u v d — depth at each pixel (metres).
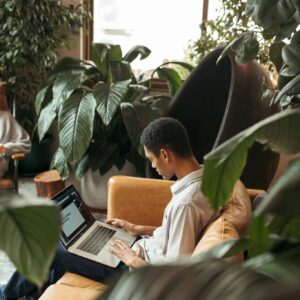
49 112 2.76
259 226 0.50
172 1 3.57
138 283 0.35
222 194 0.63
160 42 3.71
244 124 2.28
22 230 0.44
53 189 2.79
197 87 2.84
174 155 1.37
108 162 2.91
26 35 3.25
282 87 1.27
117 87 2.64
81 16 3.48
